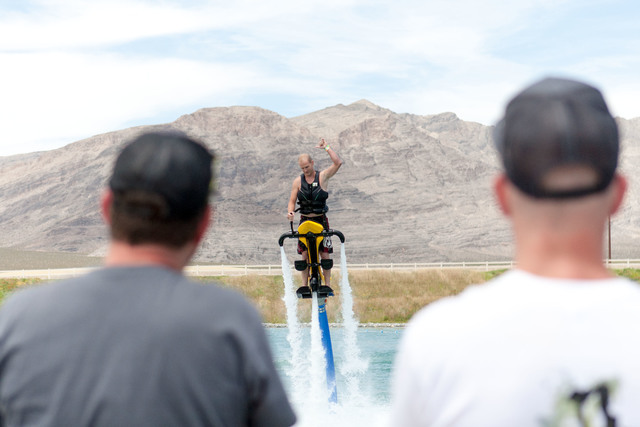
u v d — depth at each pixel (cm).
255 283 7925
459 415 272
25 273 9706
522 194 288
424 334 286
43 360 330
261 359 348
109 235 377
